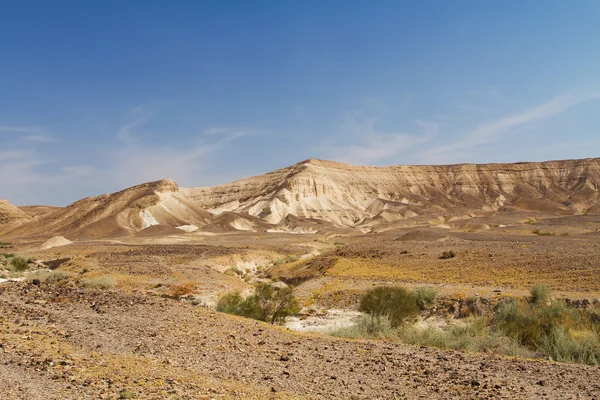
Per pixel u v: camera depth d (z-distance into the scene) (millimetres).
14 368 9352
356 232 165000
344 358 12227
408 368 11445
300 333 15656
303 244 103625
